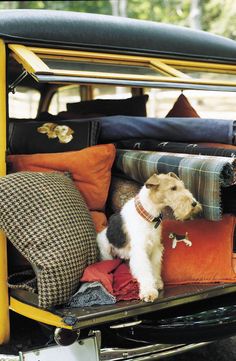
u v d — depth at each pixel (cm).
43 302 250
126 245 279
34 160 322
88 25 323
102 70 323
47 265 252
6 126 291
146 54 339
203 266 287
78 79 270
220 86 310
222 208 297
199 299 274
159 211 276
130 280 268
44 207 269
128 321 275
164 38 349
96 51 321
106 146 331
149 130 364
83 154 325
